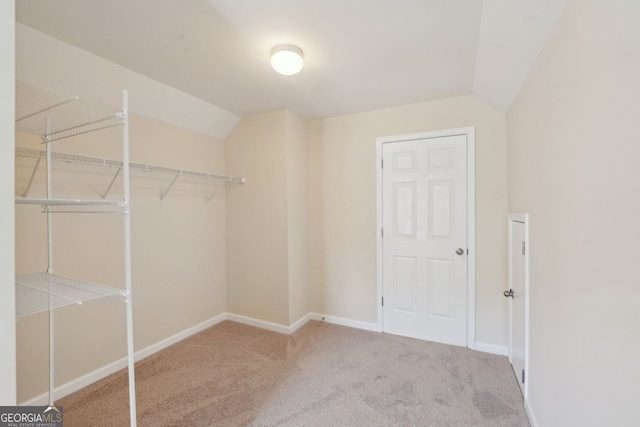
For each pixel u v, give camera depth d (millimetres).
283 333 2861
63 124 1603
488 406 1775
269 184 2949
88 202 1091
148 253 2443
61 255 1905
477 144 2486
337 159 3084
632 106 727
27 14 1438
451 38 1680
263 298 3000
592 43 935
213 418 1684
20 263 1716
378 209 2883
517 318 2027
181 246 2730
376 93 2490
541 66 1461
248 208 3070
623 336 778
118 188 2229
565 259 1166
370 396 1875
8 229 679
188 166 2791
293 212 2953
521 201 1890
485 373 2127
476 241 2494
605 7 854
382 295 2889
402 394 1893
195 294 2871
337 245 3100
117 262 2223
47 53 1679
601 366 893
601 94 881
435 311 2672
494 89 2146
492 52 1718
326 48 1789
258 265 3023
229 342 2660
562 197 1195
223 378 2082
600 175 892
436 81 2252
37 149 1757
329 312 3156
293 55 1743
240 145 3104
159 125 2529
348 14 1468
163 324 2561
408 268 2775
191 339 2721
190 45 1741
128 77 2082
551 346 1329
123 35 1629
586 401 990
